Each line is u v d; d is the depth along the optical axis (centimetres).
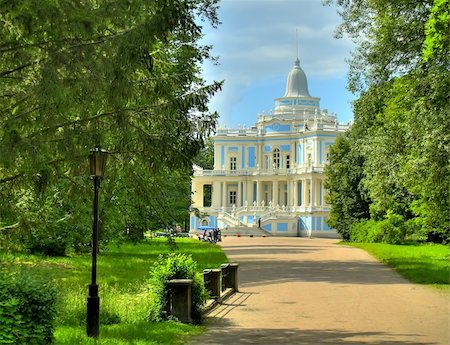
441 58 2317
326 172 6894
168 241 1772
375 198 3650
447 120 2395
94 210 1241
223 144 10188
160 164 1321
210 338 1248
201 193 10012
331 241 6756
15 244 1670
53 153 1257
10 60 1232
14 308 888
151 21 1170
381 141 2994
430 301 1831
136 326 1320
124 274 2456
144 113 1315
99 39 1202
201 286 1502
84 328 1264
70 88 1148
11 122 1187
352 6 2706
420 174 2630
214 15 1452
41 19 1095
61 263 2892
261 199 9856
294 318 1522
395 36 2569
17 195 1559
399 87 2639
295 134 9819
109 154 1383
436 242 5609
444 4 1675
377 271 2861
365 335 1283
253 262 3403
